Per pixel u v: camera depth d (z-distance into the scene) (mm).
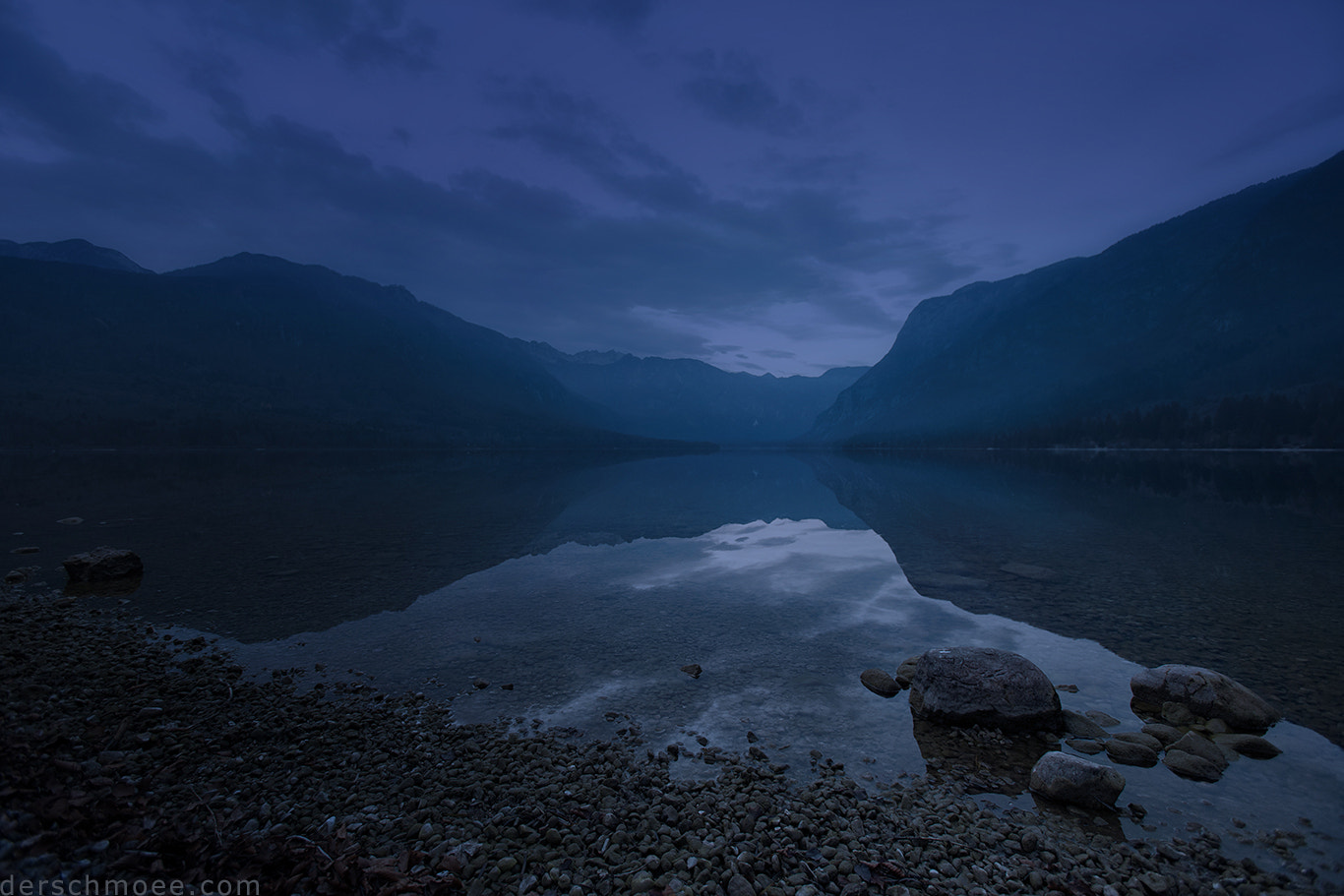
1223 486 46188
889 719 8500
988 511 31969
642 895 4980
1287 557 19125
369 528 25969
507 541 22953
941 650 9172
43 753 6676
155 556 19578
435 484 52625
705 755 7426
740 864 5312
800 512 32031
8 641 11000
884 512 31844
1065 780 6477
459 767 7082
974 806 6410
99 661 10164
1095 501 36969
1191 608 13539
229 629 12281
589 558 19781
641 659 10828
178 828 5637
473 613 13617
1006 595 14867
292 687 9430
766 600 14711
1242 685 9336
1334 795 6535
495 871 5270
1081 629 12172
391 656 10891
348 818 6043
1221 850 5629
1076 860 5488
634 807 6277
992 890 5086
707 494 43875
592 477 65562
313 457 119062
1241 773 6988
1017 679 8406
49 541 21812
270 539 22938
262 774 6855
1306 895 4977
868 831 5914
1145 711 8641
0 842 4867
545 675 10086
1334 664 10117
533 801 6383
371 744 7641
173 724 7988
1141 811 6266
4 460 82562
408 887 4957
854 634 12156
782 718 8523
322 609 13820
